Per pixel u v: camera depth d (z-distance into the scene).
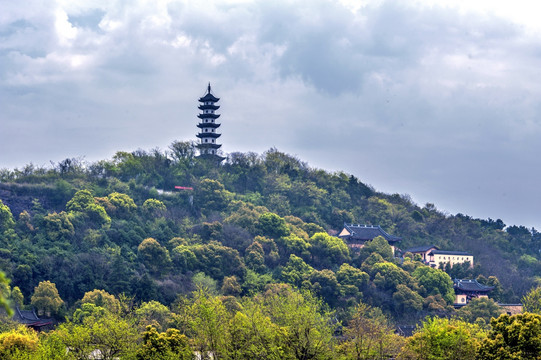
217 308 150.88
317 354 139.00
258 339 139.38
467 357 150.00
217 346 142.00
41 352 149.12
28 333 184.88
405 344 160.25
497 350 142.00
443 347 150.75
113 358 152.00
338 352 146.25
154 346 150.75
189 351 145.12
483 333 175.50
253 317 143.38
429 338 153.25
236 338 141.50
